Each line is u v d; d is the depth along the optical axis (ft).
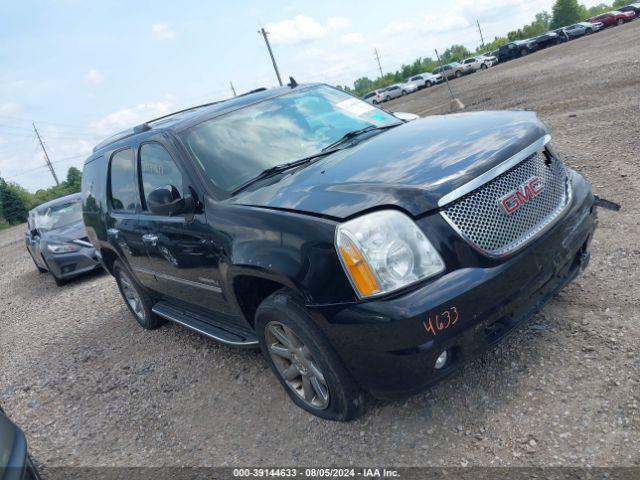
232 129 13.71
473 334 9.05
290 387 11.41
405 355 8.75
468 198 9.49
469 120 12.39
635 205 16.62
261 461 10.50
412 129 12.89
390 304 8.70
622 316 11.33
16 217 170.60
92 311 24.49
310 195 10.24
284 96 15.24
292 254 9.68
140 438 12.63
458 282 8.89
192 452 11.47
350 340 9.23
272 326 10.89
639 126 24.94
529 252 9.62
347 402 10.10
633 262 13.35
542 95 45.32
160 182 14.19
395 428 10.19
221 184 12.34
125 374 16.33
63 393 16.35
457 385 10.73
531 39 156.46
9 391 17.75
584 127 28.12
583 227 10.93
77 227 32.76
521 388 10.12
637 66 44.80
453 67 157.07
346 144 13.20
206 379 14.38
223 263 11.42
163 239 13.92
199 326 14.66
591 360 10.28
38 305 29.53
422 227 9.07
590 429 8.77
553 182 10.80
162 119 16.79
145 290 18.16
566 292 12.84
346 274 9.04
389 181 9.74
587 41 114.73
